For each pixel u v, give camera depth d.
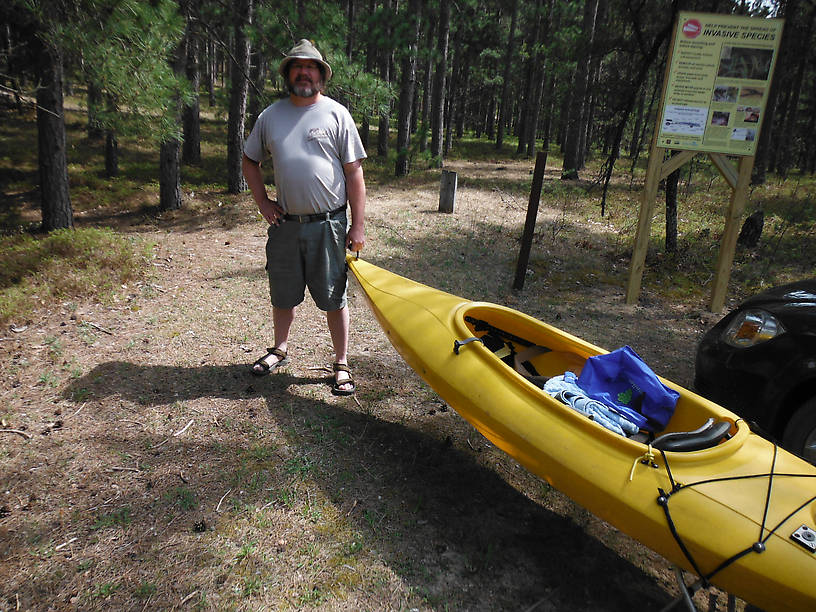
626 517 2.38
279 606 2.36
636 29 8.56
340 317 4.11
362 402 4.10
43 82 9.45
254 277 7.02
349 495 3.06
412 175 18.36
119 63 6.04
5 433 3.41
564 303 6.79
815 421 2.97
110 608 2.30
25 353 4.47
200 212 12.56
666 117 6.18
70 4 6.03
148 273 6.85
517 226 11.05
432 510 3.01
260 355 4.73
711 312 6.71
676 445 2.51
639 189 16.52
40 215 13.54
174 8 6.61
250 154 3.74
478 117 47.03
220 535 2.72
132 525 2.75
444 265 8.05
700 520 2.23
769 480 2.38
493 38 32.16
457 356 3.21
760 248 9.64
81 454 3.26
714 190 16.27
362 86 7.96
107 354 4.55
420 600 2.44
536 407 2.80
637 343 5.65
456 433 3.80
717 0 8.16
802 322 3.18
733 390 3.43
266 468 3.23
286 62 3.47
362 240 3.91
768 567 2.07
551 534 2.91
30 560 2.51
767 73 5.87
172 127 6.82
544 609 2.45
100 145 20.88
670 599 2.56
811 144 26.50
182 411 3.77
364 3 23.94
